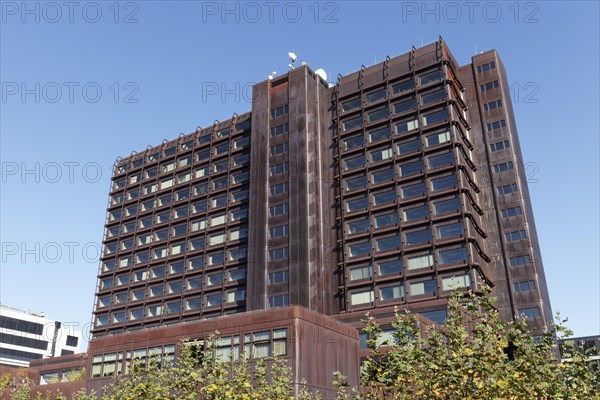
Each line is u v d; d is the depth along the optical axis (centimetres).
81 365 9456
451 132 7944
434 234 7481
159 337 5094
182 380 2288
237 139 10344
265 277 8219
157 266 10300
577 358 1758
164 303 9750
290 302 7819
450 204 7594
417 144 8188
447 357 1770
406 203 7875
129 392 2392
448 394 1741
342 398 2114
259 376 2681
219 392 2212
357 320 7125
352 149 8700
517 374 1675
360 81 9131
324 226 8369
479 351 1727
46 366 9869
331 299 7925
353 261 7912
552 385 1702
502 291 7650
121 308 10319
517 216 7975
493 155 8488
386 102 8688
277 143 9075
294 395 4159
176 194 10762
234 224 9450
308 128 8812
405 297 7338
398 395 1822
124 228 11275
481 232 7900
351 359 5103
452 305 1889
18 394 6300
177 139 11419
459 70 9281
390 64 8962
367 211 8094
